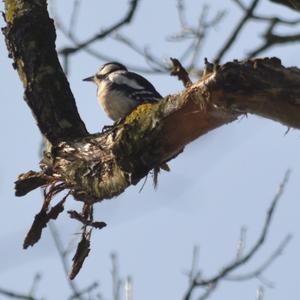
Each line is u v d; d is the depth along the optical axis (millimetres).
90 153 8836
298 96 6691
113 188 8500
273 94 6715
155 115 7434
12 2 10406
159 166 8859
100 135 8859
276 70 6695
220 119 7199
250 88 6730
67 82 10156
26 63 10156
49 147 9805
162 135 7512
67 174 9156
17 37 10227
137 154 7738
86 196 9031
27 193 9875
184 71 7949
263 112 6895
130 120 7887
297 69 6766
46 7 10398
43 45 10188
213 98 6887
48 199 9773
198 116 7215
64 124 9805
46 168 9633
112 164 8453
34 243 9875
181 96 7160
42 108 9953
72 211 9711
